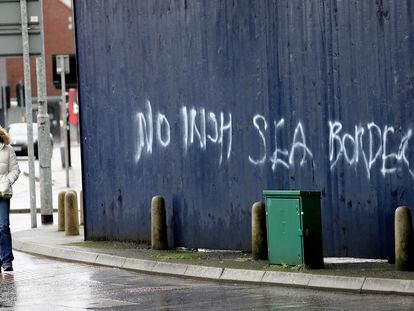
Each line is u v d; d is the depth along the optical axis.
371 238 21.08
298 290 19.03
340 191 21.61
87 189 28.22
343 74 21.44
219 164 24.14
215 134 24.22
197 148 24.69
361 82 21.12
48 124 34.06
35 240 28.69
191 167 24.88
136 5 26.08
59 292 19.72
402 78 20.45
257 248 22.05
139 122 26.36
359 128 21.22
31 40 32.34
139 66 26.19
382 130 20.81
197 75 24.55
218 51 23.95
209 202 24.45
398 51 20.48
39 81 33.69
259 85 23.09
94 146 27.91
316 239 20.23
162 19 25.38
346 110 21.42
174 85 25.20
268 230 20.86
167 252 24.55
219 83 24.00
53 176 59.25
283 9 22.48
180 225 25.30
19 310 17.59
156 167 25.91
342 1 21.36
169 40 25.23
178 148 25.23
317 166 22.02
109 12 26.94
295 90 22.36
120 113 26.94
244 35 23.34
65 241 28.22
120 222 27.23
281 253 20.62
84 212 28.31
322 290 18.89
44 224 34.16
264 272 20.12
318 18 21.80
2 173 23.52
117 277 21.80
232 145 23.80
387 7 20.61
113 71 27.02
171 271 21.97
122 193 27.06
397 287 18.05
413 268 19.42
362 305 16.89
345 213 21.55
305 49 22.09
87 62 27.86
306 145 22.20
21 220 38.81
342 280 18.78
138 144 26.42
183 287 19.98
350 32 21.25
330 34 21.61
